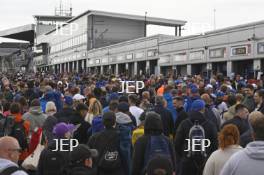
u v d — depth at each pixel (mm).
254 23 31844
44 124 8930
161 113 10461
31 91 16141
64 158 7055
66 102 10062
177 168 8641
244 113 8422
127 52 53969
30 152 8797
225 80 19422
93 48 66562
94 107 10055
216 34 36406
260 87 15312
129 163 7508
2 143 4664
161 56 45906
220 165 6008
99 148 7414
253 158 4770
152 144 6879
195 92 11789
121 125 7973
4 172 4355
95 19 66812
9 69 117062
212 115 10297
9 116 9219
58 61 82875
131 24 68625
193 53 39781
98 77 28188
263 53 30828
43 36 95562
